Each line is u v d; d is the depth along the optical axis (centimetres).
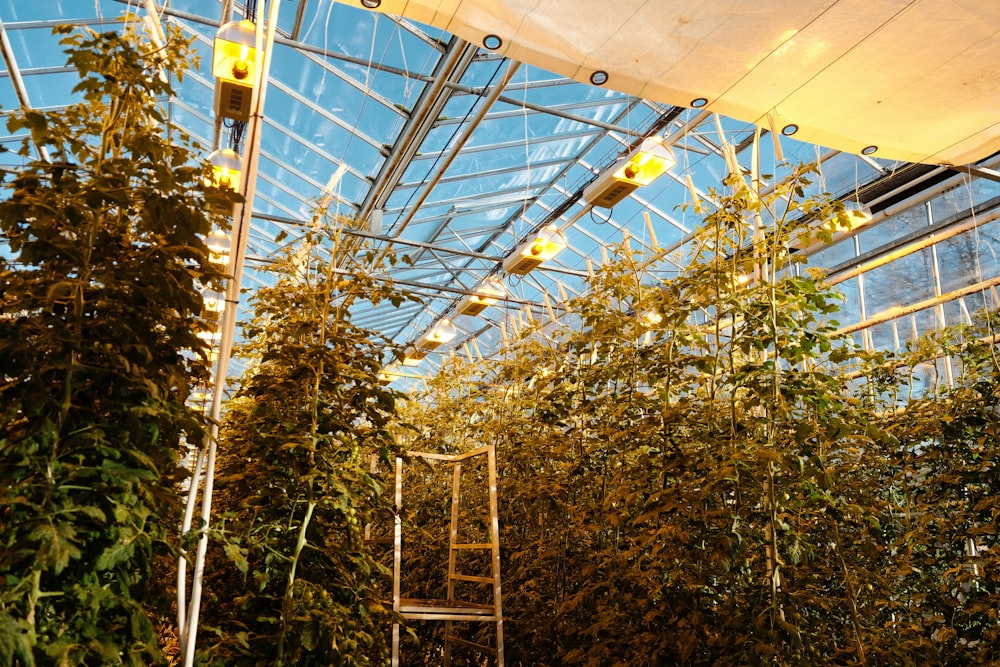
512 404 630
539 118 901
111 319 218
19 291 214
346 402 339
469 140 934
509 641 467
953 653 390
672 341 407
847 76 390
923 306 630
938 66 379
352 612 316
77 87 231
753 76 391
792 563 362
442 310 1639
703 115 788
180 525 264
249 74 430
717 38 359
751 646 304
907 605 438
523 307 1327
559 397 495
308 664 298
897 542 446
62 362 206
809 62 379
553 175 1059
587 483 459
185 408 233
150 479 210
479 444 683
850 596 359
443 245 1286
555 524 509
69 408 210
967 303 754
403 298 355
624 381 451
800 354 348
